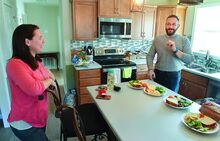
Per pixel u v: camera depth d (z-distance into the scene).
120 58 3.82
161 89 1.84
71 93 3.32
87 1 3.09
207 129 1.12
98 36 3.28
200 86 2.92
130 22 3.42
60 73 5.99
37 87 1.12
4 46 2.46
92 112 1.84
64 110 1.06
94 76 3.12
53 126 2.67
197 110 1.43
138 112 1.38
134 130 1.13
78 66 3.12
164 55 2.41
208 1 3.36
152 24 3.70
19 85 1.10
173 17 2.33
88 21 3.19
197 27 3.69
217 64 3.20
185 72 3.21
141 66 3.50
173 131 1.13
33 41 1.19
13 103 1.21
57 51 6.79
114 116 1.31
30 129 1.25
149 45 4.15
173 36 2.40
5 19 2.52
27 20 6.30
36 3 6.00
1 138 2.35
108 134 1.64
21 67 1.12
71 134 1.48
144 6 3.52
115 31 3.36
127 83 2.14
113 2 3.21
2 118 2.69
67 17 3.26
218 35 3.29
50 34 6.66
